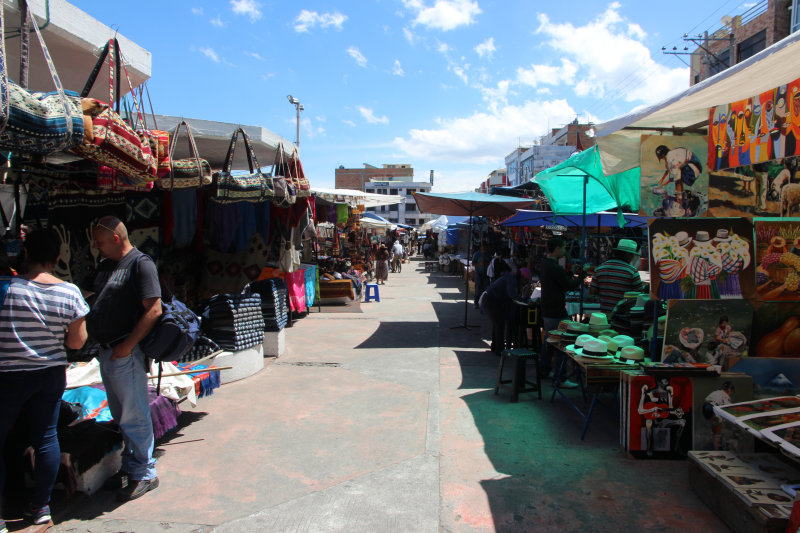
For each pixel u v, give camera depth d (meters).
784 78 3.41
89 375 4.50
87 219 4.95
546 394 5.64
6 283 2.88
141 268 3.28
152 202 6.33
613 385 4.23
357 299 14.04
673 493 3.44
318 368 6.77
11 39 3.80
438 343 8.41
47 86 5.00
